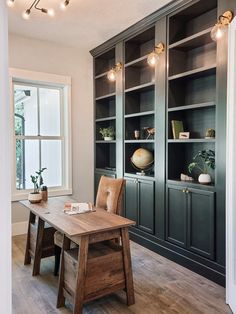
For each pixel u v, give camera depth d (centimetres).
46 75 413
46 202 287
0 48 64
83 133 456
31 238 287
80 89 449
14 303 221
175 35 312
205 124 302
